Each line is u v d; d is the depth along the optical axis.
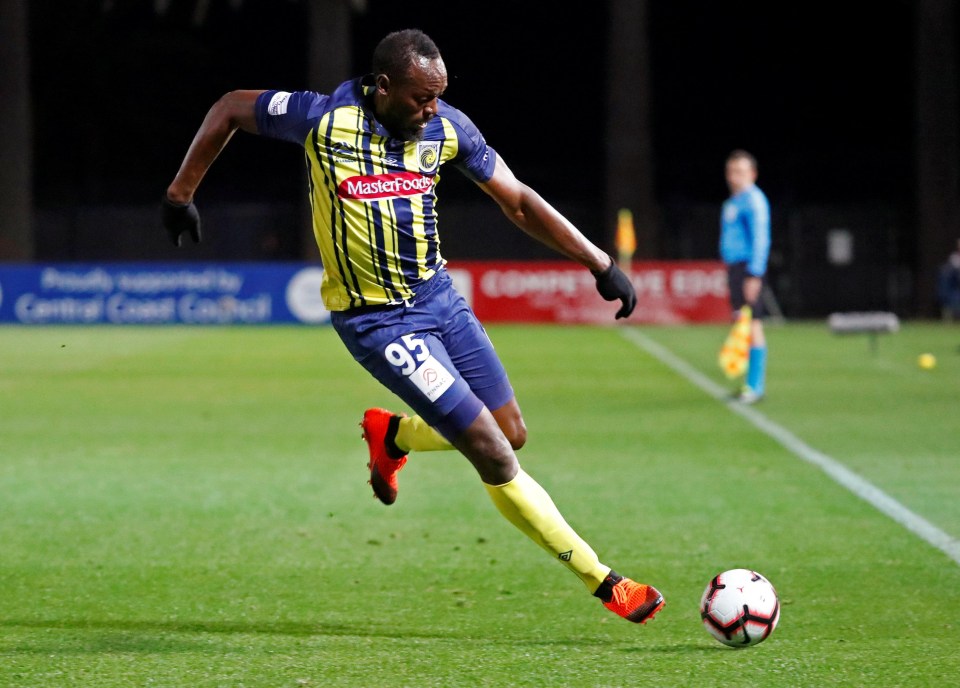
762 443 36.22
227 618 18.75
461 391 16.94
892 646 17.14
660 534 24.73
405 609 19.33
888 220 107.06
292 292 87.19
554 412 43.31
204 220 111.38
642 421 40.97
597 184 139.75
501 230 110.62
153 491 29.42
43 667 16.16
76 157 146.38
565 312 87.12
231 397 48.25
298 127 16.64
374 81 16.50
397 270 17.03
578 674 15.88
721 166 135.12
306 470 32.38
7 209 103.00
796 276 107.19
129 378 54.91
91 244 112.75
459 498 28.45
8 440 37.47
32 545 23.80
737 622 16.80
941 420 40.78
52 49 140.00
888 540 24.02
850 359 62.66
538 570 21.84
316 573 21.66
